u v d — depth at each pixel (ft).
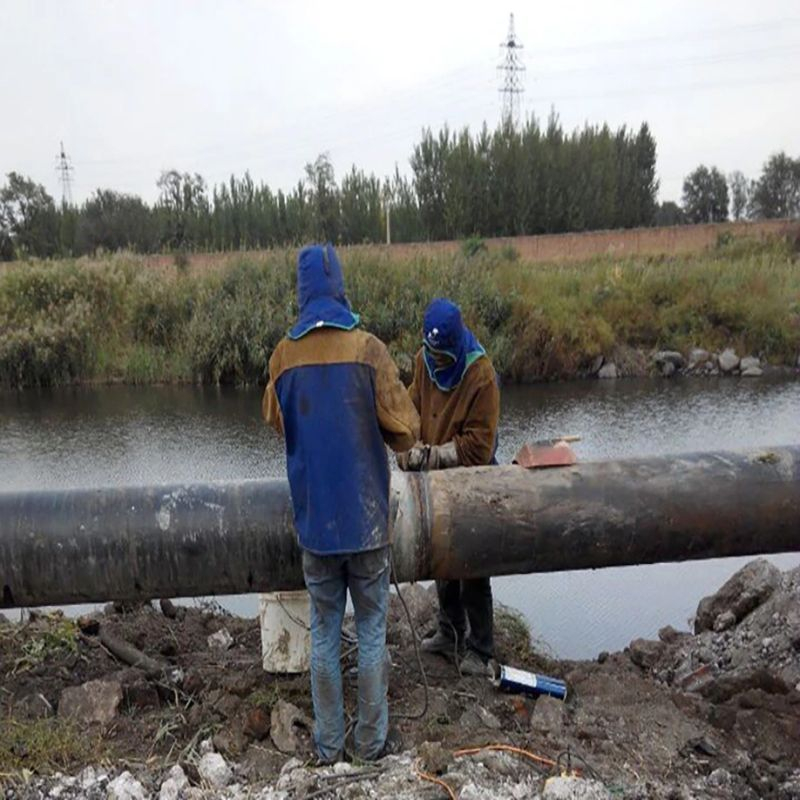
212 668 13.35
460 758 10.21
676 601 19.74
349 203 117.29
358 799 9.35
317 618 10.35
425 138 120.98
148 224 119.44
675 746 11.31
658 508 12.17
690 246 88.48
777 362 57.47
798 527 12.46
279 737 11.01
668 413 41.81
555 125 125.18
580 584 20.68
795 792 10.25
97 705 11.89
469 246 70.79
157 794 9.86
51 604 12.07
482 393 12.44
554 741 10.97
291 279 56.03
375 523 9.96
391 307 53.11
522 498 12.01
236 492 12.05
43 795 9.83
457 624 13.74
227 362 52.21
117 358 55.21
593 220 125.49
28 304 56.85
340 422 9.71
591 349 55.36
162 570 11.76
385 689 10.71
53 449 34.81
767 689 13.19
